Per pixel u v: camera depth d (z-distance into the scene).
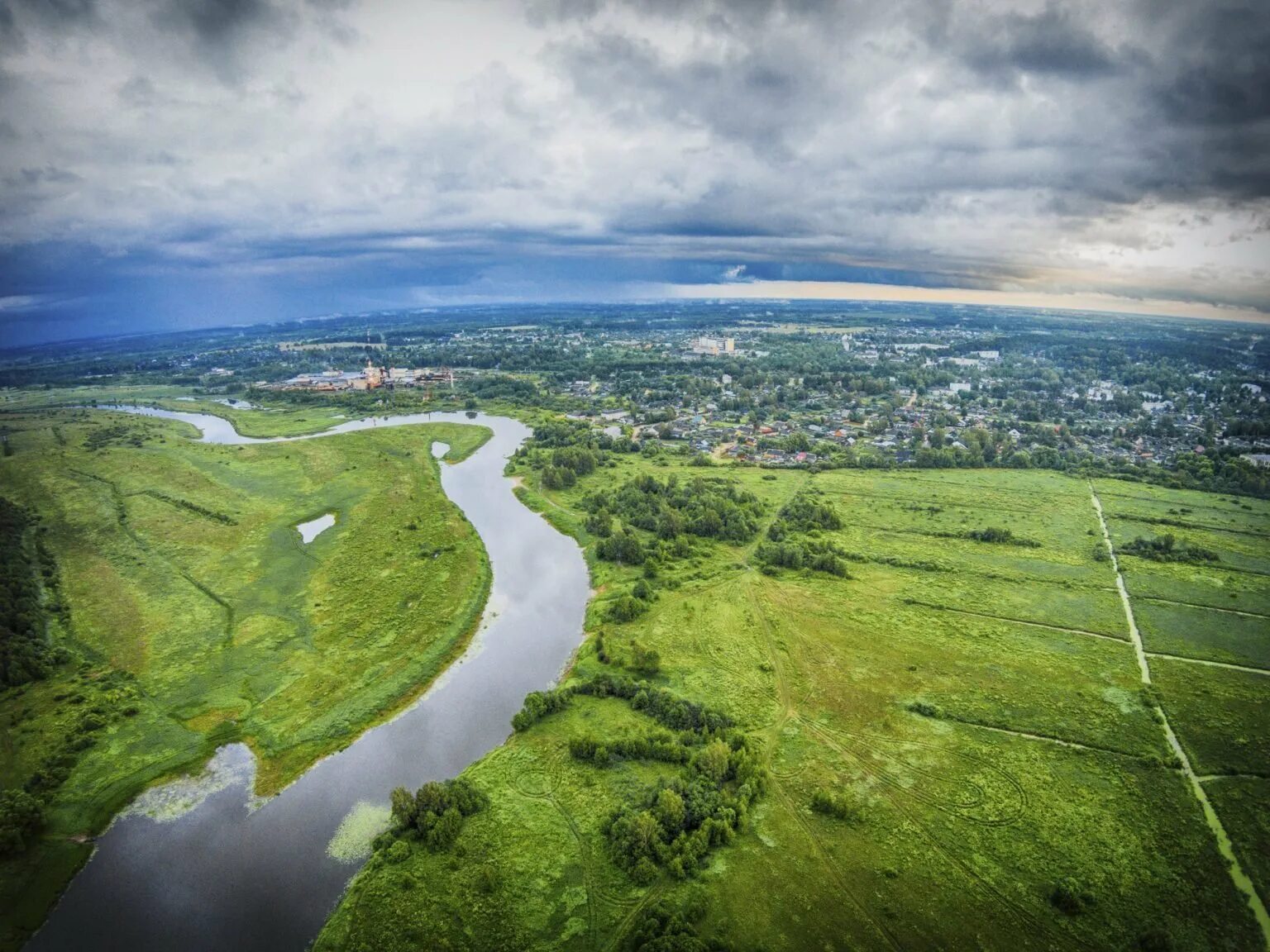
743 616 151.38
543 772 105.81
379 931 81.38
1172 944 76.38
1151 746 108.44
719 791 98.81
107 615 159.00
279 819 101.12
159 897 89.38
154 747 115.31
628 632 146.00
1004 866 87.12
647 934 78.12
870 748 109.00
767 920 80.62
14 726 119.88
